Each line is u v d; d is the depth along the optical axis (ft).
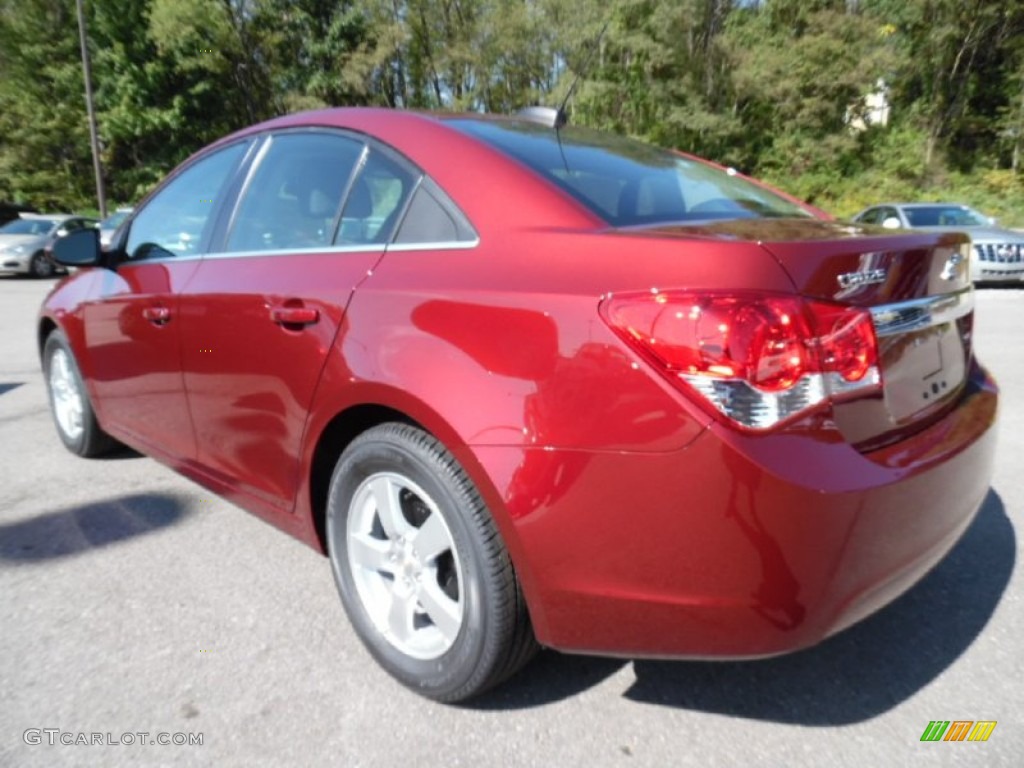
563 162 7.75
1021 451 13.53
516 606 6.32
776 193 9.54
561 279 6.00
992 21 94.17
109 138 103.60
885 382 6.07
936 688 7.14
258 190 9.35
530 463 5.83
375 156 8.07
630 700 7.04
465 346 6.29
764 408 5.22
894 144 97.19
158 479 12.73
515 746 6.45
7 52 104.99
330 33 107.65
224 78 107.76
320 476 8.02
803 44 88.74
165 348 9.93
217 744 6.48
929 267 6.64
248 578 9.39
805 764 6.21
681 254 5.64
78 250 11.44
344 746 6.46
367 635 7.47
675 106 87.10
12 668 7.52
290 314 7.80
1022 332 26.30
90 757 6.32
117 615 8.52
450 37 112.37
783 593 5.30
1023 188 88.28
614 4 85.81
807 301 5.40
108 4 97.50
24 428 15.92
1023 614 8.34
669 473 5.35
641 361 5.43
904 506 5.72
